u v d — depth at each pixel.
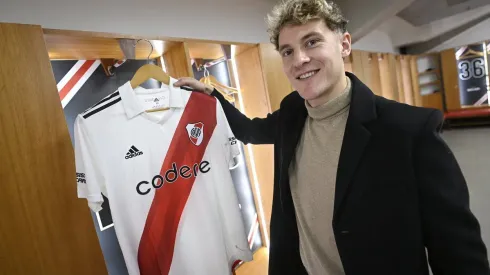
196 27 2.00
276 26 0.79
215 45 1.59
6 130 0.90
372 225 0.70
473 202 2.72
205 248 1.14
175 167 1.10
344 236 0.74
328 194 0.79
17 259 0.92
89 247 1.06
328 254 0.85
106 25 1.53
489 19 5.74
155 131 1.07
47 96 0.98
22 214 0.93
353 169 0.71
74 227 1.03
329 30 0.73
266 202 2.16
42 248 0.96
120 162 0.99
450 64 6.17
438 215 0.61
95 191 0.93
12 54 0.92
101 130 0.96
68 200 1.01
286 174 0.92
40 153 0.96
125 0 1.61
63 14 1.38
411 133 0.64
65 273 1.00
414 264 0.67
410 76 5.99
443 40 6.35
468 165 3.75
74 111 1.38
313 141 0.85
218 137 1.21
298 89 0.79
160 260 1.05
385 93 4.48
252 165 2.20
